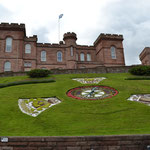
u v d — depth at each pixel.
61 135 12.16
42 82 28.08
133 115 15.48
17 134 12.48
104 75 32.47
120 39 56.34
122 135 11.25
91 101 19.12
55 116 15.74
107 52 54.31
